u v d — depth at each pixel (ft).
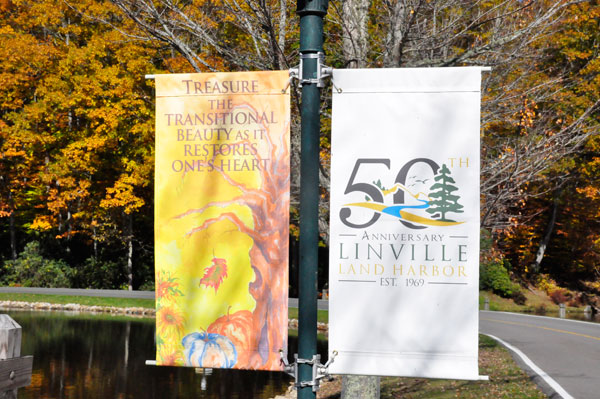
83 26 111.55
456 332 16.89
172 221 17.62
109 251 135.95
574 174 96.53
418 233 17.02
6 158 120.37
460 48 38.34
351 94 17.20
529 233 124.57
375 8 36.76
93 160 112.37
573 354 50.19
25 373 11.08
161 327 17.69
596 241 132.67
